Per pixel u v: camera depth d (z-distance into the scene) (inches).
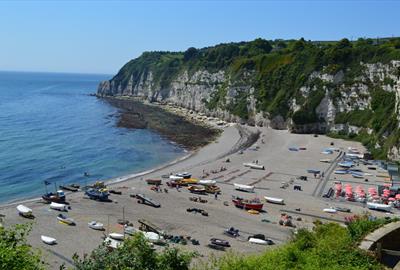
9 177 3235.7
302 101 5649.6
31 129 5433.1
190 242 1907.0
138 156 4092.0
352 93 5265.8
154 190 2844.5
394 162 3686.0
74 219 2239.2
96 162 3806.6
